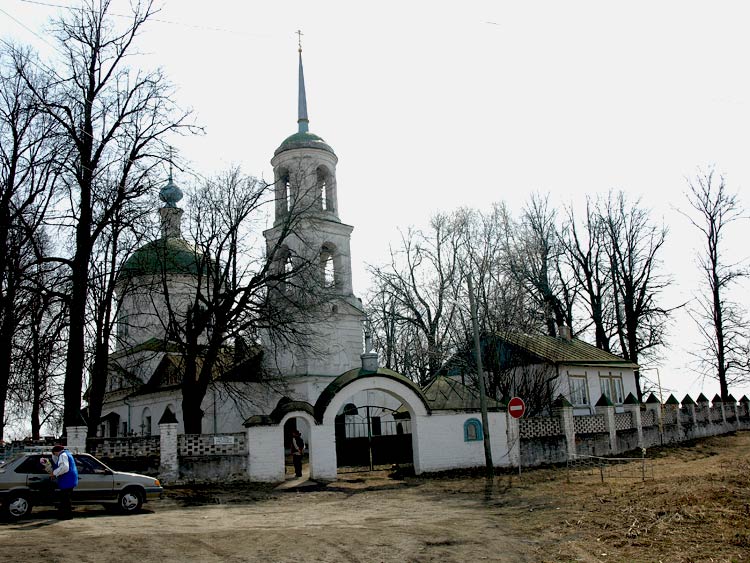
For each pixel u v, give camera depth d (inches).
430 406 1019.9
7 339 962.1
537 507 630.5
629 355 1787.6
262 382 1391.5
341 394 975.0
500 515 603.5
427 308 1776.6
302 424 1456.7
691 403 1547.7
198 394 1089.4
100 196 986.1
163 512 668.1
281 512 672.4
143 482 657.6
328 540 492.1
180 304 1486.2
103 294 1081.4
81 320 935.7
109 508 685.3
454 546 472.4
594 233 1861.5
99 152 978.1
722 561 397.4
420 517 613.3
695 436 1521.9
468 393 1079.0
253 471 914.1
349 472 1046.4
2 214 942.4
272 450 930.1
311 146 1595.7
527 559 433.4
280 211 1566.2
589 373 1551.4
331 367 1583.4
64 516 587.5
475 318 962.1
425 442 1002.7
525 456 1066.1
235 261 1151.0
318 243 1565.0
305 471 1087.0
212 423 1475.1
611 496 646.5
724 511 520.4
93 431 1043.9
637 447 1288.1
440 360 1542.8
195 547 464.8
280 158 1601.9
